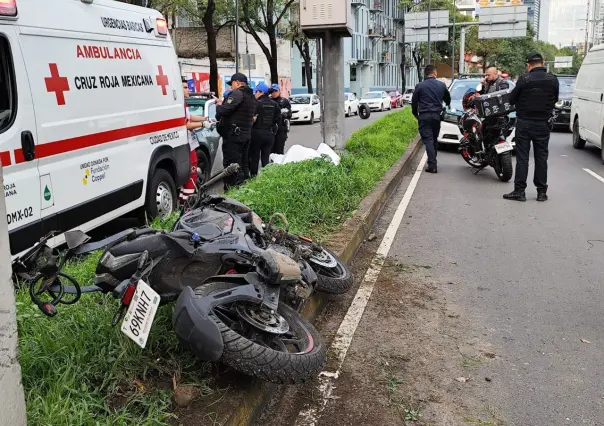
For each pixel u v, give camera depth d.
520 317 4.88
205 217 3.93
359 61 61.09
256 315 3.24
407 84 82.75
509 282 5.70
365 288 5.48
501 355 4.21
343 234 6.45
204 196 4.30
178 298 3.17
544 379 3.88
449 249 6.79
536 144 9.30
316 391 3.70
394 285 5.58
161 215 7.59
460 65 37.94
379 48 69.19
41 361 3.10
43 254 2.98
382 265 6.16
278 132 12.75
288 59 45.19
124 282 3.13
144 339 2.93
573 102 16.62
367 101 41.09
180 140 8.08
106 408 2.87
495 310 5.02
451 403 3.58
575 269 6.10
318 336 3.60
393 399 3.62
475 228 7.76
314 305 4.79
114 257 3.21
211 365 3.40
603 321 4.81
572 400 3.63
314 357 3.26
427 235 7.39
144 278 3.16
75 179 5.62
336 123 11.01
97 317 3.63
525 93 9.16
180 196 8.33
